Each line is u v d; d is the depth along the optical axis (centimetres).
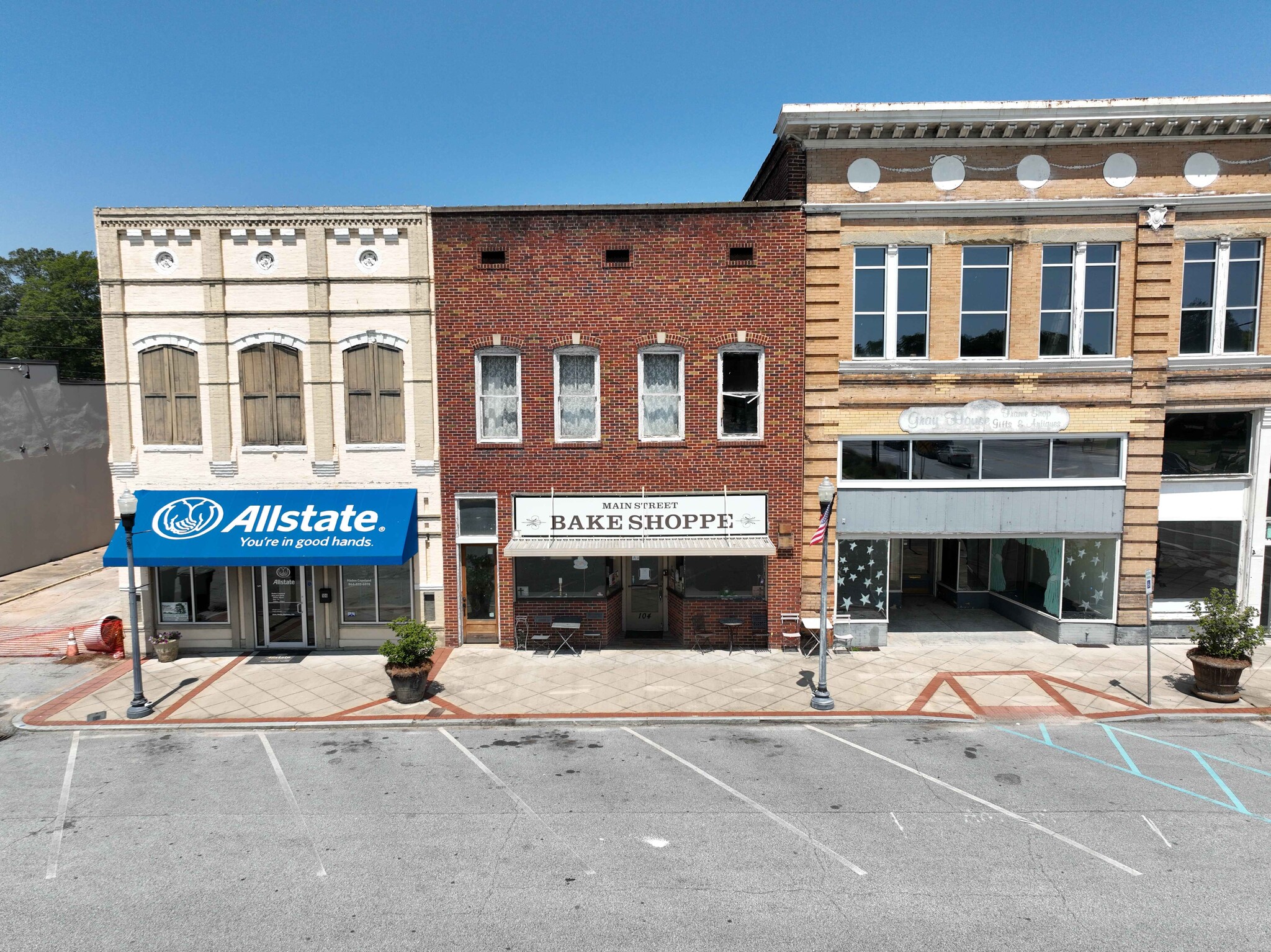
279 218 1575
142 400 1609
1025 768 1098
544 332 1609
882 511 1645
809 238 1584
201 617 1683
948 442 1641
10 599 2228
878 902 774
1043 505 1647
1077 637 1700
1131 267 1597
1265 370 1616
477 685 1455
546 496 1645
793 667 1557
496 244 1592
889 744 1191
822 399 1619
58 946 712
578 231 1591
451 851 878
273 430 1627
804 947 705
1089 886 799
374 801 1005
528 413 1628
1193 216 1595
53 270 5397
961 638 1750
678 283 1598
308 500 1616
